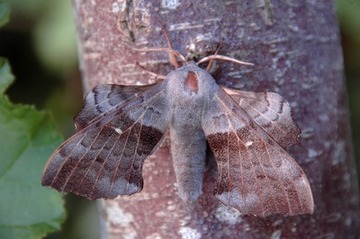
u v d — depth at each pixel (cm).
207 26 32
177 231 33
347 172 34
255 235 32
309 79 33
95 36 33
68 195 45
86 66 34
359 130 44
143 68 32
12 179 33
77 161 31
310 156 33
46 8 43
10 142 34
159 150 32
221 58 31
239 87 32
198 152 31
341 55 35
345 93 35
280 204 31
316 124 33
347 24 40
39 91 46
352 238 34
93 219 45
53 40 43
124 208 33
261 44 32
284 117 31
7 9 35
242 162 31
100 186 31
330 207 33
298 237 33
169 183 33
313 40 33
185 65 31
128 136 31
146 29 32
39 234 33
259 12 32
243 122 31
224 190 31
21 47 45
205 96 31
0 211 33
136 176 31
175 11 32
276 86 32
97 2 33
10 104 34
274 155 30
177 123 31
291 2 33
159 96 31
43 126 34
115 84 31
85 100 31
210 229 32
